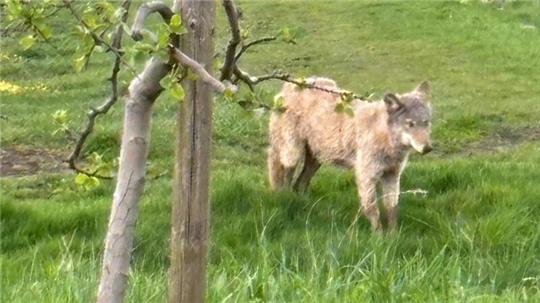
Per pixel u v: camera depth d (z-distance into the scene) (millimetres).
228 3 7133
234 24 7207
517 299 11328
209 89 7473
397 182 19031
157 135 26859
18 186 22906
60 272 12398
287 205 17656
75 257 14766
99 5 5977
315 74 39531
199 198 7707
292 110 20297
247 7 51469
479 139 29062
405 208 18625
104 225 16703
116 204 7363
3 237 16266
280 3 52625
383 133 18547
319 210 17828
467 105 33375
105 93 34312
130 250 7477
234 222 16578
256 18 49000
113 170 7207
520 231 15703
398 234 15977
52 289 11156
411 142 18281
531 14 49906
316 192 20094
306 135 20203
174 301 7953
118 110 30906
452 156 27156
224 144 27375
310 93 20203
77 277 11734
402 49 43875
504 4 51375
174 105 30938
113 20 5859
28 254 15086
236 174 21531
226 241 15664
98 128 26656
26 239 16234
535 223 16047
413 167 21203
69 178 23344
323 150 19953
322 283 11891
